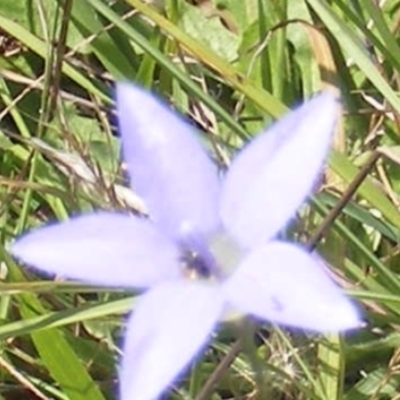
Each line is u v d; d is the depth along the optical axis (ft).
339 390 0.49
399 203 0.54
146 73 0.57
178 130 0.32
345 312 0.26
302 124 0.30
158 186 0.32
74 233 0.30
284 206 0.31
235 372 0.50
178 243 0.31
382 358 0.53
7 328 0.43
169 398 0.50
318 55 0.58
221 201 0.32
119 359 0.52
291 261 0.28
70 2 0.53
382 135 0.58
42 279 0.54
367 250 0.47
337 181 0.53
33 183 0.52
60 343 0.43
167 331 0.28
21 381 0.50
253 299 0.27
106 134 0.57
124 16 0.59
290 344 0.49
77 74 0.57
